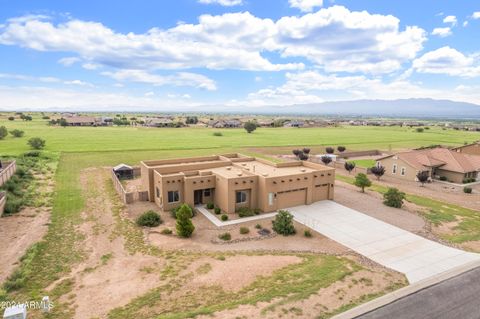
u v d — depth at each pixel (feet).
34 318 46.88
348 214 99.25
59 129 374.84
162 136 324.39
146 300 51.39
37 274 61.62
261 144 279.49
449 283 57.82
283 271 60.49
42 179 138.21
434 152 171.42
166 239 79.25
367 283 56.65
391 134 396.57
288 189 103.81
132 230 85.05
